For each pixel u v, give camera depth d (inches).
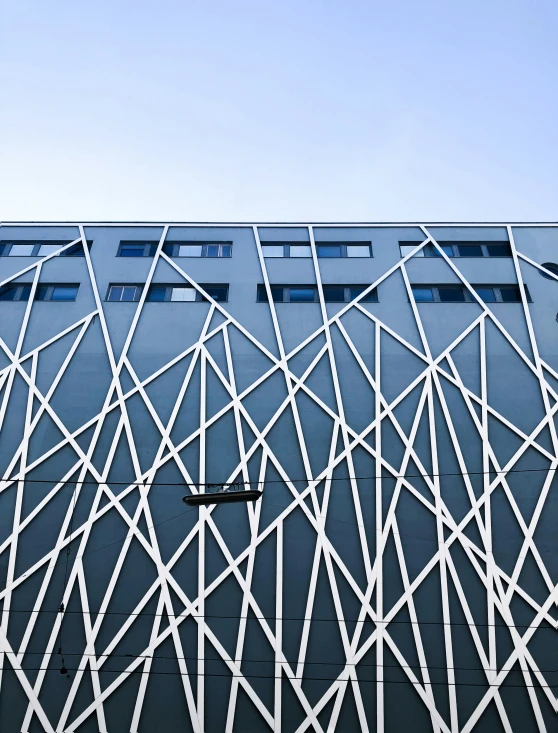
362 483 1152.2
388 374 1282.0
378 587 1047.6
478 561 1070.4
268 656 994.7
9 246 1518.2
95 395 1255.5
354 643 1003.3
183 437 1205.1
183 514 1121.4
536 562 1067.3
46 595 1046.4
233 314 1378.0
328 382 1273.4
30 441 1197.7
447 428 1212.5
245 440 1202.0
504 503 1127.6
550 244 1491.1
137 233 1542.8
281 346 1322.6
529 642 1000.2
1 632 1013.8
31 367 1295.5
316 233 1534.2
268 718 948.0
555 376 1266.0
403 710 952.9
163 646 1005.2
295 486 1150.3
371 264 1467.8
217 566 1071.6
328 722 944.9
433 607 1031.0
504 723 941.2
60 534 1100.5
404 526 1106.7
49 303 1396.4
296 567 1069.1
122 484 1152.2
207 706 959.0
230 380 1275.8
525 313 1364.4
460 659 988.6
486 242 1508.4
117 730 943.7
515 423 1214.3
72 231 1544.0
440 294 1416.1
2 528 1103.6
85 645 1005.8
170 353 1315.2
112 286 1435.8
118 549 1087.0
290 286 1432.1
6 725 946.1
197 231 1546.5
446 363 1298.0
